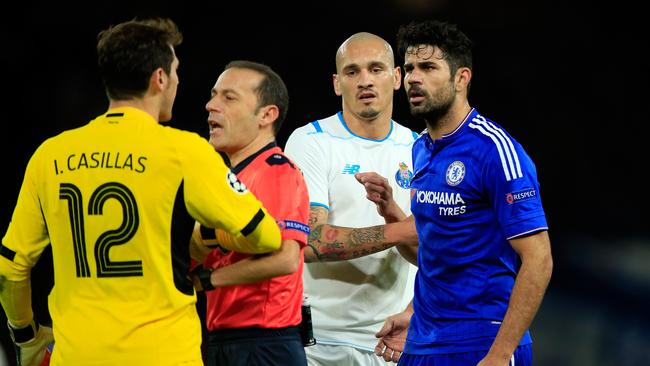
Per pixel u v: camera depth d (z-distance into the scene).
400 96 41.75
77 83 40.94
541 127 45.56
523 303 12.55
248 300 12.33
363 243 15.62
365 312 16.77
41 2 40.81
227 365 12.41
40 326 12.29
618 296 37.88
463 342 13.09
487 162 12.84
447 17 44.81
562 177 45.16
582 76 45.50
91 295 10.73
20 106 40.31
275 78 12.84
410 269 17.16
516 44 45.50
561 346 34.47
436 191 13.31
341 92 16.91
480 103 45.75
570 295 38.19
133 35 11.07
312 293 16.92
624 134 45.22
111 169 10.69
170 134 10.88
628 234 43.72
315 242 15.91
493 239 13.06
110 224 10.62
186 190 10.72
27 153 40.09
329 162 16.61
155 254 10.66
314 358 16.84
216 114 12.55
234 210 10.87
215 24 43.28
